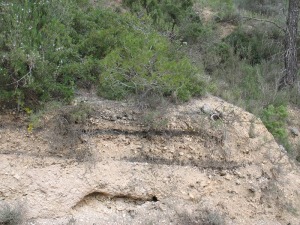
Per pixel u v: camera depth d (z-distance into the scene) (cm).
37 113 570
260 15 1205
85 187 557
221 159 636
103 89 631
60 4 685
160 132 618
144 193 579
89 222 544
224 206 602
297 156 759
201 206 590
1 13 611
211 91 759
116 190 569
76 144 576
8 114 570
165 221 567
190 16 994
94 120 593
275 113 801
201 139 637
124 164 585
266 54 1024
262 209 623
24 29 603
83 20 707
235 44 1027
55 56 602
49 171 552
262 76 934
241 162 647
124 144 598
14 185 535
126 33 679
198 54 891
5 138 558
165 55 686
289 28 924
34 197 537
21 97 566
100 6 820
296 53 974
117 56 613
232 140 657
